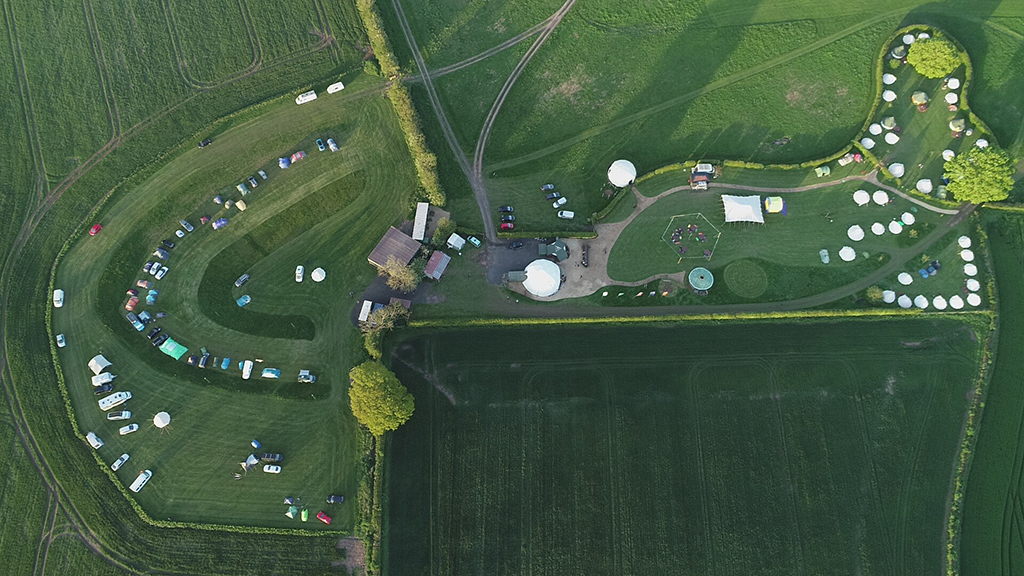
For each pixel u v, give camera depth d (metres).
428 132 88.88
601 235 82.31
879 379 74.31
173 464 72.56
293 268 81.06
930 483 70.31
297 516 70.44
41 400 74.69
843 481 70.81
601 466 72.19
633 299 78.75
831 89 89.56
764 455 72.12
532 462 72.44
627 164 83.44
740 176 84.69
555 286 76.75
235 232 82.69
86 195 85.12
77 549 69.81
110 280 80.00
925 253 79.56
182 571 68.88
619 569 68.88
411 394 74.25
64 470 72.25
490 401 74.62
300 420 74.25
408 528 70.19
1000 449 71.00
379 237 82.75
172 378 75.75
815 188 83.69
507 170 86.50
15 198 84.81
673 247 81.25
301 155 86.94
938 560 67.69
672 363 75.88
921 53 86.19
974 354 74.75
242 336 77.62
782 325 77.25
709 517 70.19
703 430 73.19
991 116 86.00
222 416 74.31
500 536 69.94
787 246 80.88
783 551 68.75
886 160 84.62
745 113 88.69
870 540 68.62
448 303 78.88
